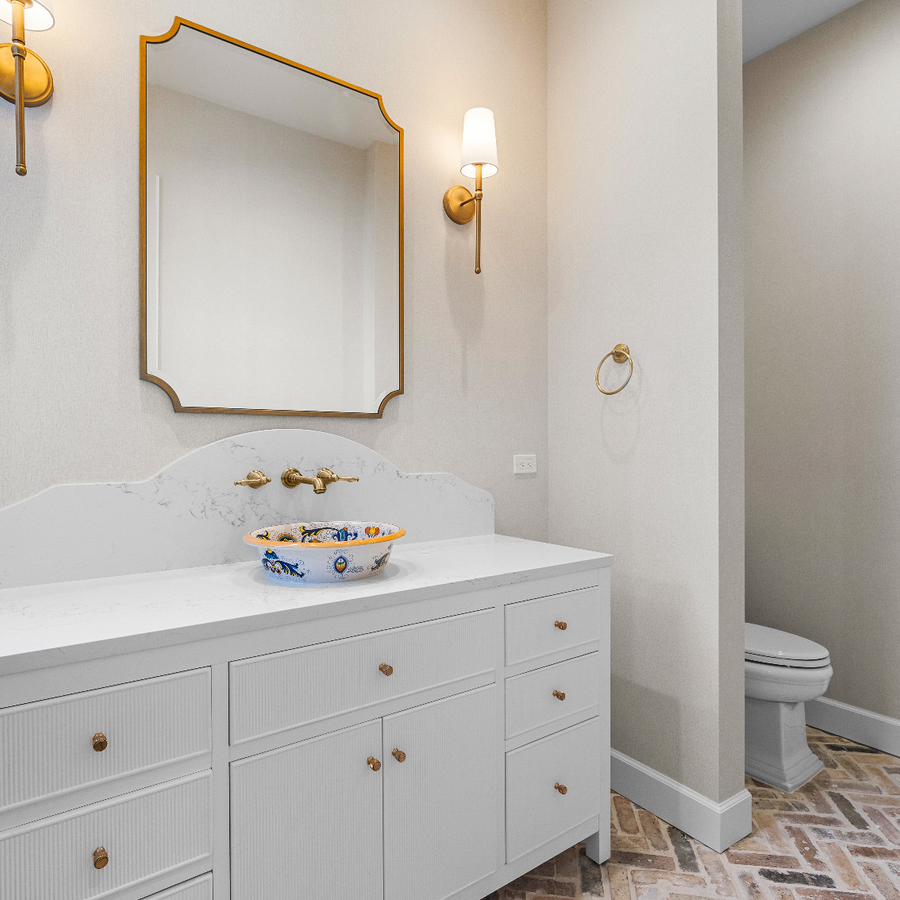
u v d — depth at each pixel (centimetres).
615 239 198
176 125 144
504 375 210
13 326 125
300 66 163
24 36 119
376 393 176
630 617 193
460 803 132
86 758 90
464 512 194
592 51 207
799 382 255
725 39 171
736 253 173
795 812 186
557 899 148
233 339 152
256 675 105
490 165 183
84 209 133
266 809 106
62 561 128
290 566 126
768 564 266
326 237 168
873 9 230
